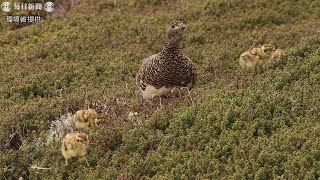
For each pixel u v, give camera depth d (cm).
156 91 3522
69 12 6838
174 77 3431
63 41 5750
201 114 3152
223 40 5500
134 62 5059
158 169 2816
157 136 3067
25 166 3216
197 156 2806
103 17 6372
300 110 3064
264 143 2797
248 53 4178
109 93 4159
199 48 5294
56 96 4397
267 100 3161
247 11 6156
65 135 3152
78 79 4809
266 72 3784
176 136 3064
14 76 4928
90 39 5759
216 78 4172
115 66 4959
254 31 5553
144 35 5738
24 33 6203
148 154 2911
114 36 5828
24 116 3734
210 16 6066
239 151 2753
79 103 3909
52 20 6544
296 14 6156
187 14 6206
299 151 2667
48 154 3162
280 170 2612
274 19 5981
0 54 5759
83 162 3019
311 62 3625
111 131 3177
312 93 3247
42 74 4791
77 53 5466
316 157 2612
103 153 3077
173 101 3478
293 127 2909
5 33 6412
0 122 3691
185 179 2648
